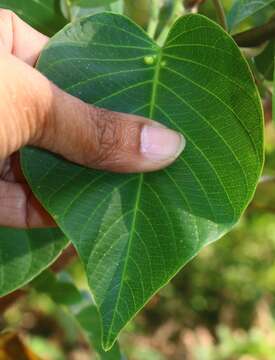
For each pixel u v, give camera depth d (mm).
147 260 172
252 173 168
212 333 775
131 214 176
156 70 185
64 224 175
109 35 186
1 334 268
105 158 177
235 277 788
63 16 235
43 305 664
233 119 171
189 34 178
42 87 177
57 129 178
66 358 674
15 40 220
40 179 180
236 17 227
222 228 170
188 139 177
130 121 179
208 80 176
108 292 169
